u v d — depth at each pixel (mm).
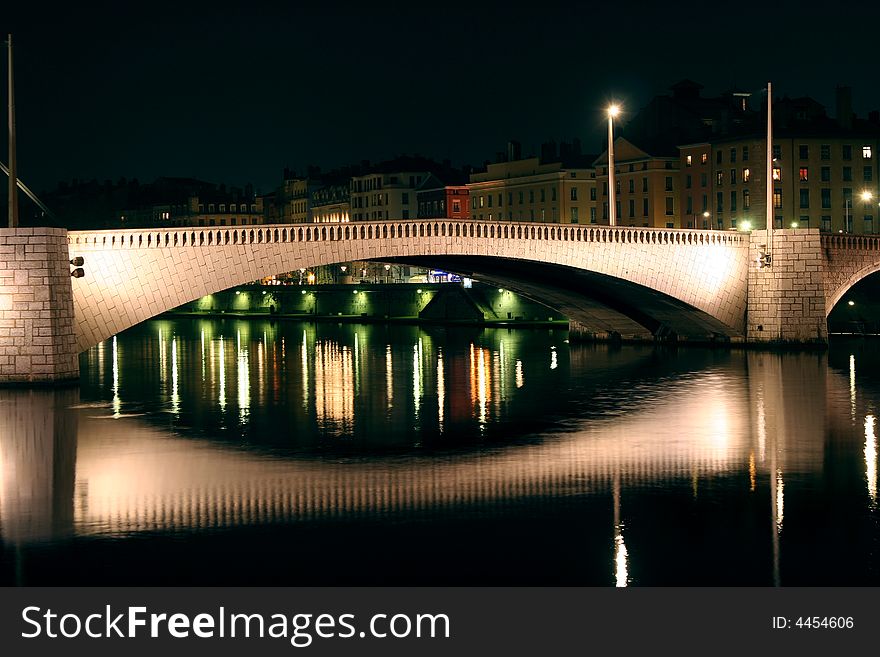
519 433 57250
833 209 162750
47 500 42562
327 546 36625
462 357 101938
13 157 68875
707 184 170875
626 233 93125
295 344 124375
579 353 103312
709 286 98688
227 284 75375
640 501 42406
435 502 42094
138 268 72375
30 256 67875
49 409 63719
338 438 55938
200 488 44500
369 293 184375
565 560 35312
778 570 34469
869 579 33750
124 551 36156
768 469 48094
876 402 67375
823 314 99438
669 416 62562
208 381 83062
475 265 95062
